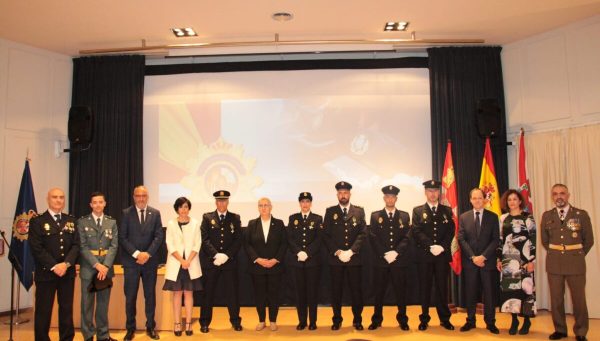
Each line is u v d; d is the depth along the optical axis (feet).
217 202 17.94
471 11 19.69
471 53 23.22
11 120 22.21
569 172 20.97
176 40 22.49
